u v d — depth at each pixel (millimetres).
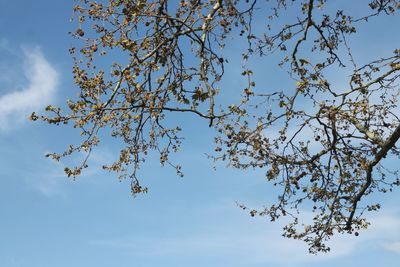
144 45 10516
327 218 11336
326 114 10109
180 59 10945
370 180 10930
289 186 11164
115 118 10984
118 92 10234
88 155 10305
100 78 9953
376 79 10031
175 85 10648
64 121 9648
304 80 9992
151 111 10789
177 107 10180
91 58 10055
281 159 10734
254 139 10445
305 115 10258
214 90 10320
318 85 10031
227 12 10828
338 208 11289
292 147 10750
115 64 10125
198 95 10000
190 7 10742
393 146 10531
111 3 10141
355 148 10984
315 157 10875
